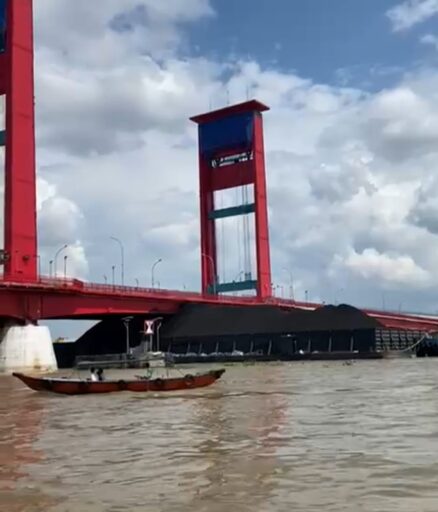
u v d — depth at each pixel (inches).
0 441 1048.2
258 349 5073.8
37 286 3750.0
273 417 1262.3
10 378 3208.7
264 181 5979.3
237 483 691.4
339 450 866.8
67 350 5585.6
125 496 650.2
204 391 1948.8
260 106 5930.1
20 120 3784.5
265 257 5885.8
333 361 4468.5
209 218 6092.5
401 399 1584.6
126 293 4576.8
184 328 5270.7
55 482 721.0
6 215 3732.8
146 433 1099.3
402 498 610.9
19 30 3841.0
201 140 6102.4
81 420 1317.7
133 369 3540.8
